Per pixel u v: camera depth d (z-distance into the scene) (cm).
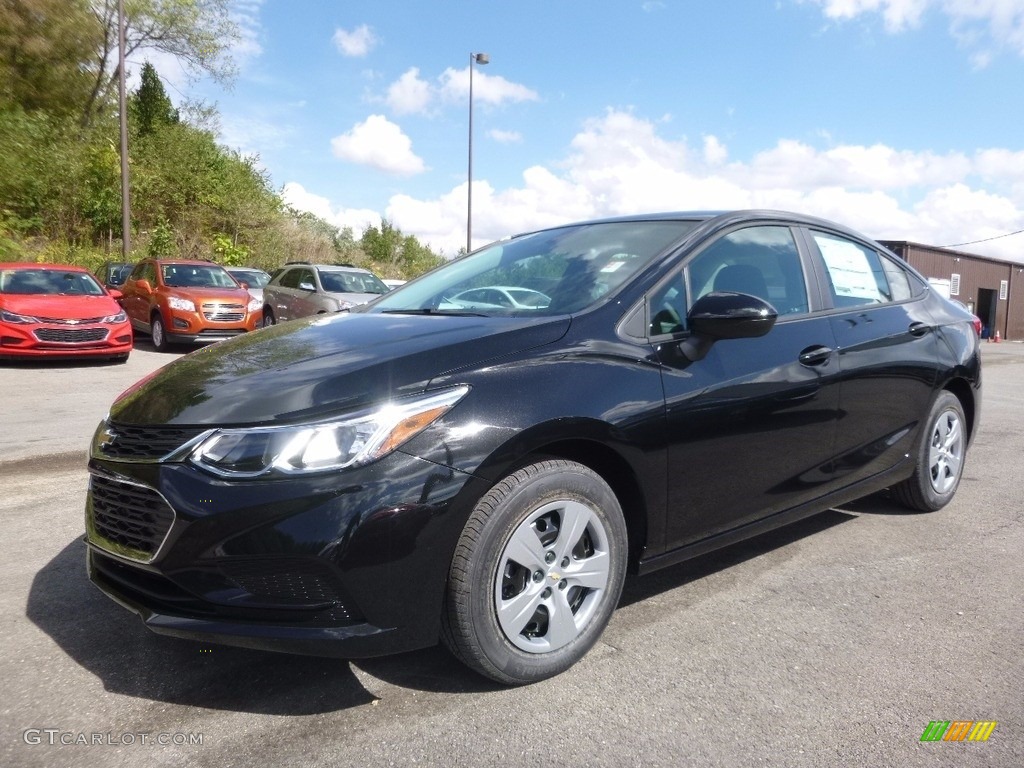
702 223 337
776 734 228
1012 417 812
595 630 270
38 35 2653
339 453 224
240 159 3309
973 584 343
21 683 255
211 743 223
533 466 252
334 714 238
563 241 365
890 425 393
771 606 319
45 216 2570
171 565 229
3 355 1043
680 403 284
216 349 307
